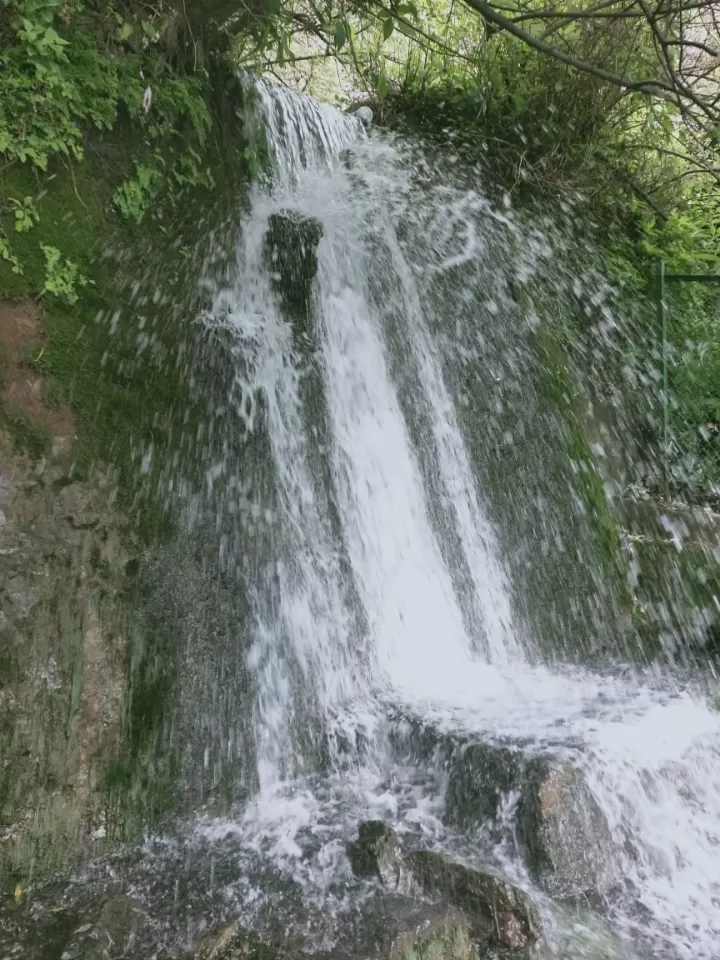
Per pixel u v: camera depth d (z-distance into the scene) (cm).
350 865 309
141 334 396
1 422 325
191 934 270
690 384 702
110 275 389
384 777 386
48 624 321
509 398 616
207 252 460
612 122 757
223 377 436
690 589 556
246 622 397
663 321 729
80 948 262
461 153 693
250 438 440
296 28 597
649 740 377
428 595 516
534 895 299
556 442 600
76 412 352
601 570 565
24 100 359
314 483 473
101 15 405
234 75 510
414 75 717
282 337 495
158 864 315
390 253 600
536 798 316
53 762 312
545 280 685
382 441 536
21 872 296
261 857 318
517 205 702
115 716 335
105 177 401
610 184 776
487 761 344
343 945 258
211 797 358
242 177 506
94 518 346
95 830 320
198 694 367
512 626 551
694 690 468
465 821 339
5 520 317
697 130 776
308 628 429
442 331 615
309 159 586
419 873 299
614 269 735
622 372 695
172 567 373
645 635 552
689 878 335
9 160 353
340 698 430
